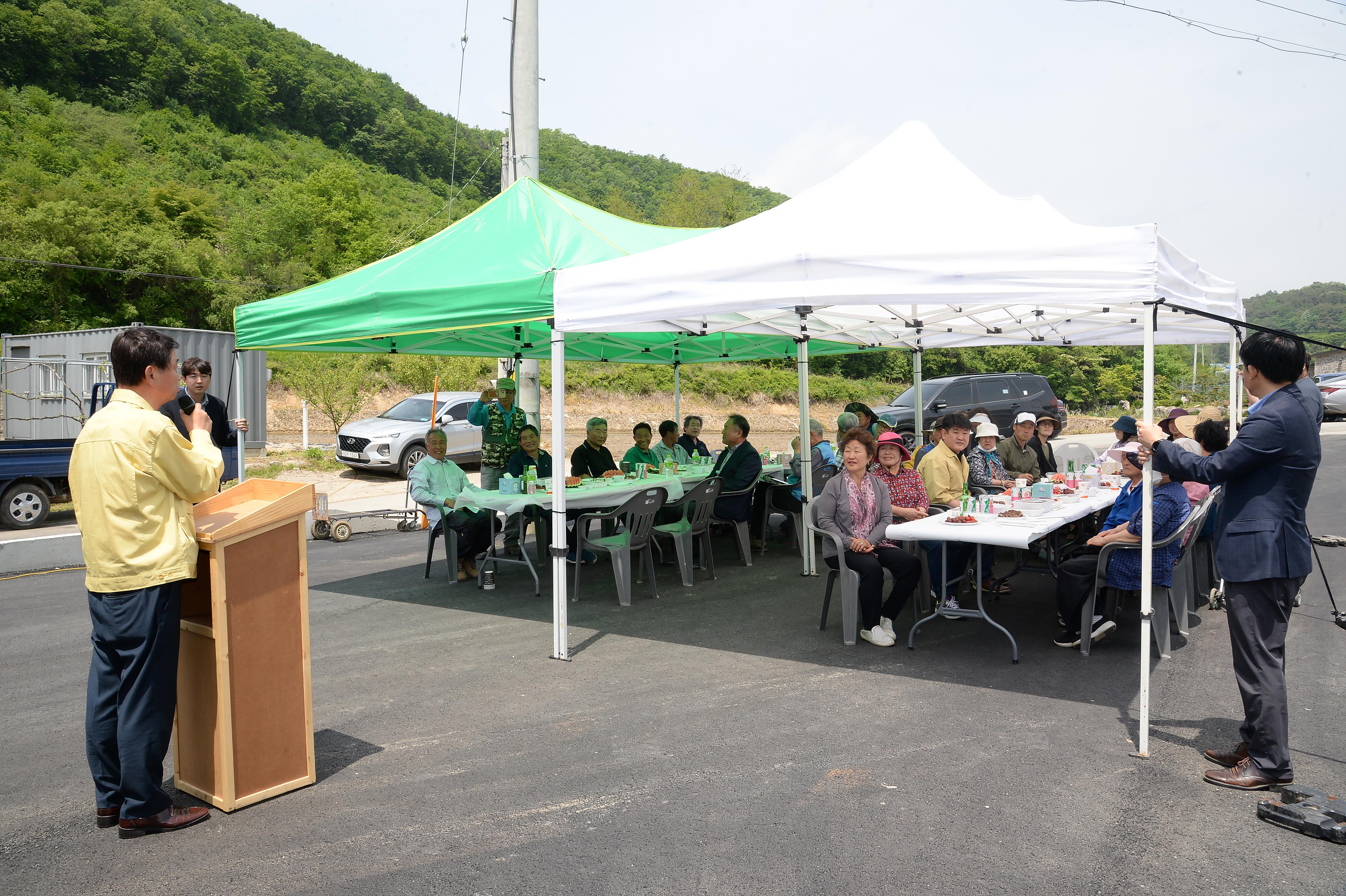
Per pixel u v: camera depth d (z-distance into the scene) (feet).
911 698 14.73
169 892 8.96
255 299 127.95
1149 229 12.17
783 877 9.09
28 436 53.36
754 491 27.89
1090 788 11.16
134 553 9.70
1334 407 82.58
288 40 312.91
